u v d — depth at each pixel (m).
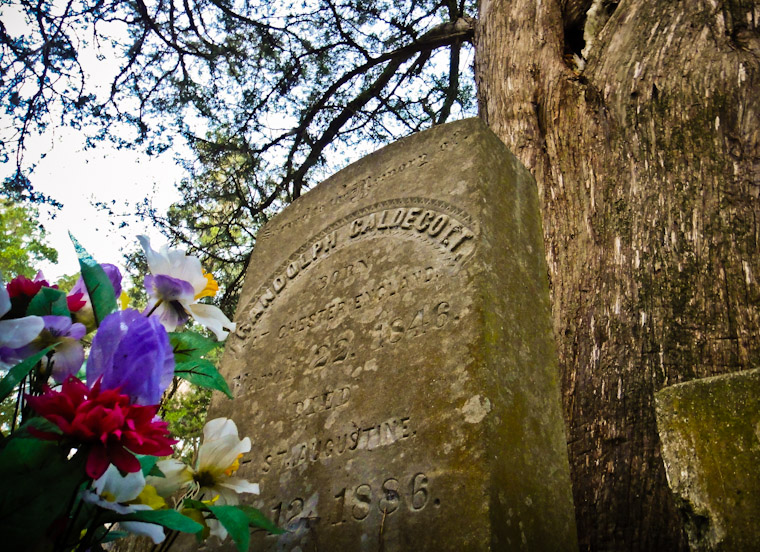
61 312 1.35
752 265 3.64
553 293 4.44
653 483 3.14
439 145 3.83
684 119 4.52
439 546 2.29
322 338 3.55
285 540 2.88
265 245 4.62
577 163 5.00
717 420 1.90
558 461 2.83
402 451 2.68
